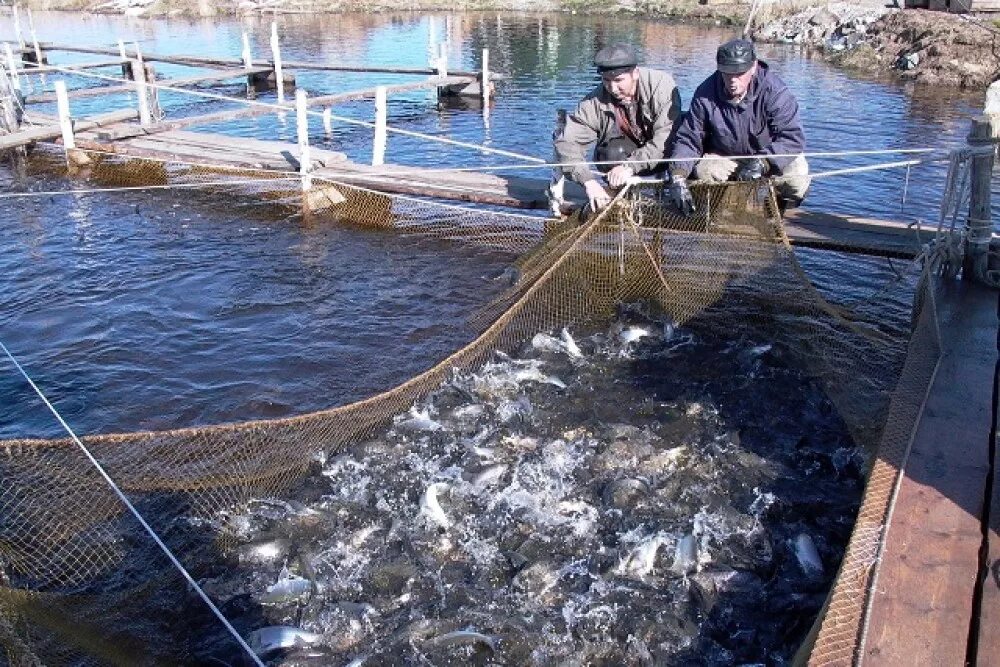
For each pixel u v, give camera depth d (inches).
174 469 273.1
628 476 278.1
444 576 240.5
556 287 393.4
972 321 296.8
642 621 222.8
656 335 372.8
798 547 246.2
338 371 354.9
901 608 168.1
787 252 369.4
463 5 2089.1
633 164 382.9
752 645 216.7
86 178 641.6
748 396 327.6
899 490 204.8
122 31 1738.4
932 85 1008.2
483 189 501.7
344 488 275.1
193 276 449.4
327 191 543.8
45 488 259.6
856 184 595.2
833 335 363.3
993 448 220.7
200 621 227.0
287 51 1412.4
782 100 358.0
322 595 234.4
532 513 262.5
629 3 1915.6
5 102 694.5
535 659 212.5
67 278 446.3
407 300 418.9
